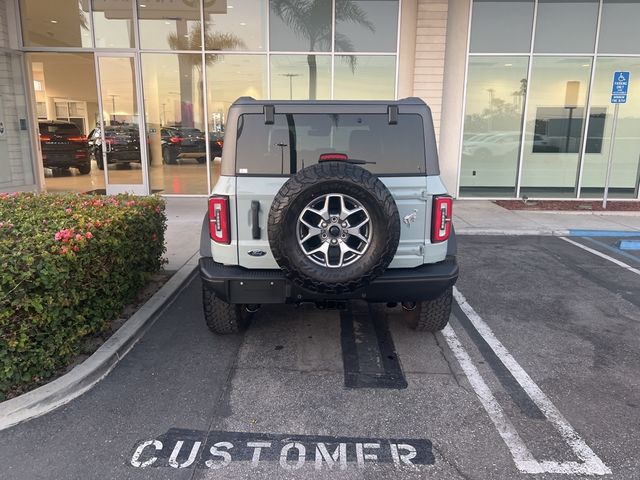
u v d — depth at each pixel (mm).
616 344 4359
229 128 3699
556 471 2752
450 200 3752
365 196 3295
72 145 16078
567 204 11352
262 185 3646
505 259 7074
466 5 10977
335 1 10750
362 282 3389
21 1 10992
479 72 11344
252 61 11031
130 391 3523
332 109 3689
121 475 2695
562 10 11039
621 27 11086
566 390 3590
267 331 4574
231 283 3656
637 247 7770
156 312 4816
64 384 3414
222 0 10781
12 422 3115
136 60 11016
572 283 6031
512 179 11820
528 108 11484
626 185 11812
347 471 2748
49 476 2682
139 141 11336
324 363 3980
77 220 4137
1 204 4977
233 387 3602
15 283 3199
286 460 2832
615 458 2857
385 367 3922
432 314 4301
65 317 3607
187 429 3102
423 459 2850
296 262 3342
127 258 4629
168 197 11539
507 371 3865
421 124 3730
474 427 3146
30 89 11547
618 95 10008
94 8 10875
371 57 10969
